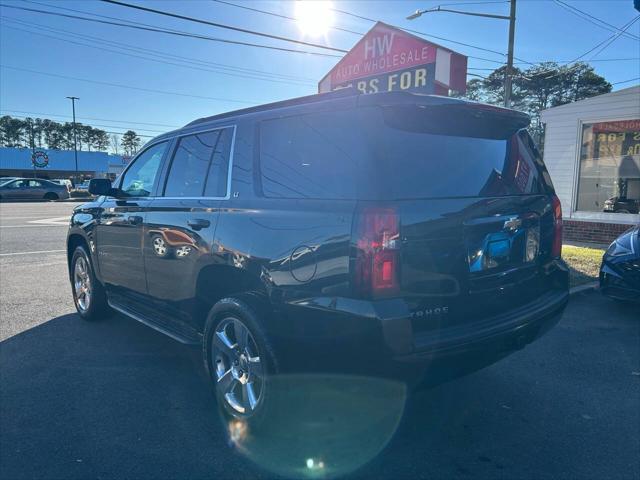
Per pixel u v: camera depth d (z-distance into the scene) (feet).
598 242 38.22
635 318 19.17
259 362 9.93
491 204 9.89
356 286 8.24
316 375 9.12
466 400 12.20
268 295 9.67
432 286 8.80
